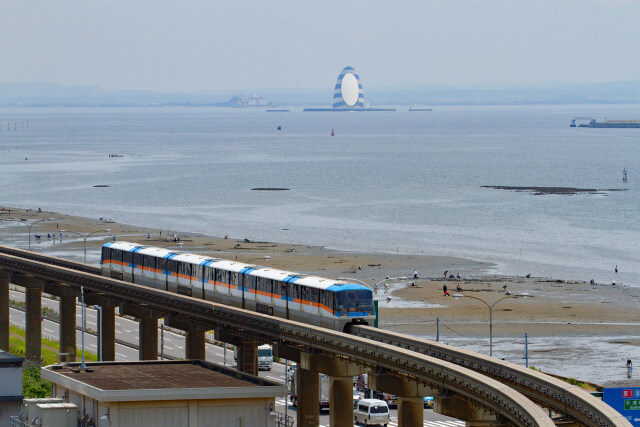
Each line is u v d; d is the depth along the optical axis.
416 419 126.25
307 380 145.00
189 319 171.38
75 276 198.00
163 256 189.38
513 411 100.00
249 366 160.62
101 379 101.00
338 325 145.62
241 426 95.50
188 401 94.50
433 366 117.88
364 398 160.50
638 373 196.25
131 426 93.50
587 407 101.75
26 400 101.75
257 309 163.50
